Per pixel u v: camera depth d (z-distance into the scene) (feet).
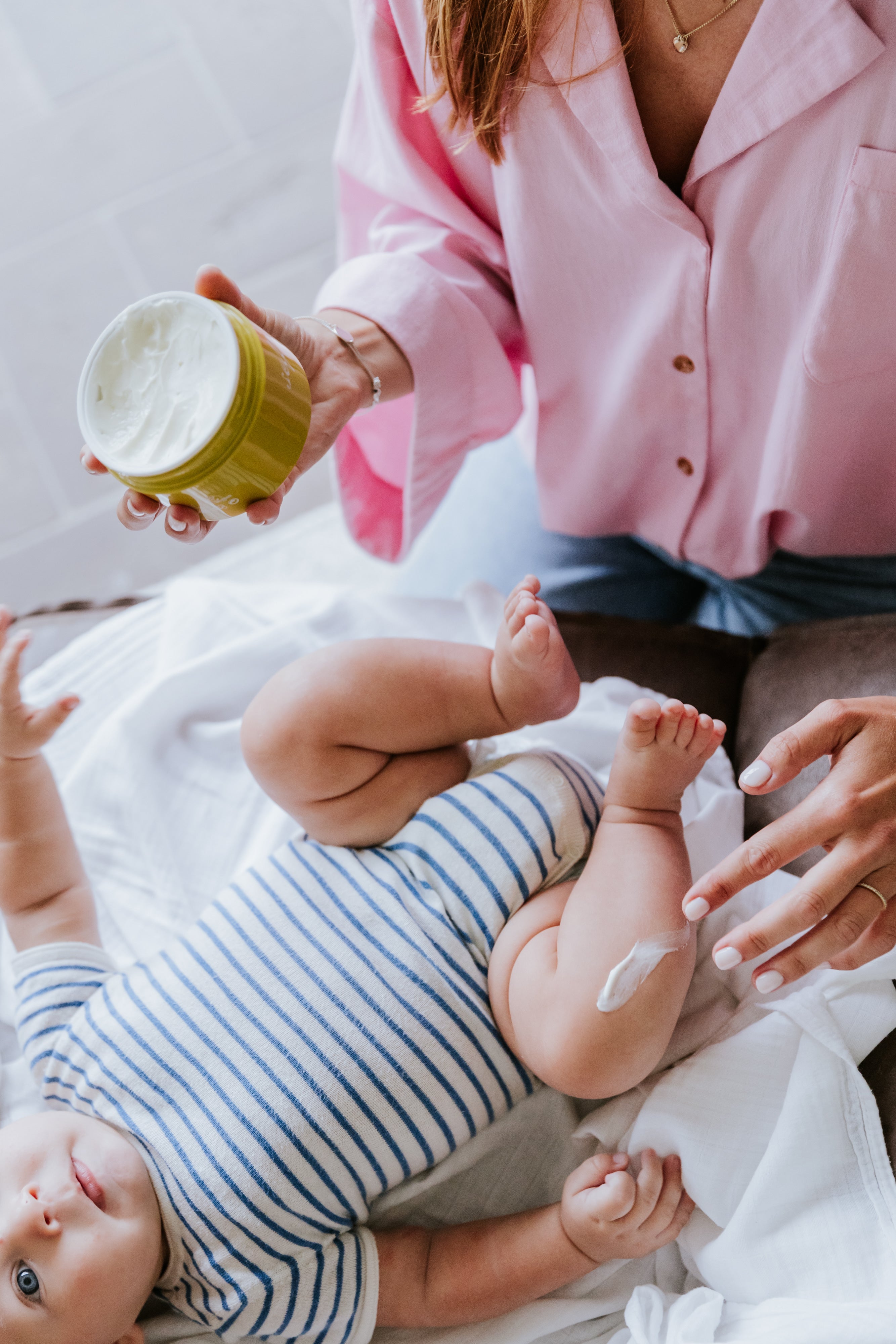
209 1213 3.08
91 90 7.40
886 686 3.40
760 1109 3.03
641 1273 3.25
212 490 2.33
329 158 7.02
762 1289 2.89
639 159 2.67
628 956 2.89
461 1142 3.24
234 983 3.23
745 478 3.59
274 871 3.42
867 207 2.59
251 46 7.33
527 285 3.29
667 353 3.20
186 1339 3.21
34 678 4.44
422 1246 3.24
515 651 3.18
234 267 6.89
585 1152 3.34
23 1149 3.09
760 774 2.62
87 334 6.89
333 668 3.39
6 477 6.71
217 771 4.10
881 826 2.52
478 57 2.65
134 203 7.12
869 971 3.04
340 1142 3.09
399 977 3.18
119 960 3.80
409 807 3.46
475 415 3.72
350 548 6.39
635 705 2.96
